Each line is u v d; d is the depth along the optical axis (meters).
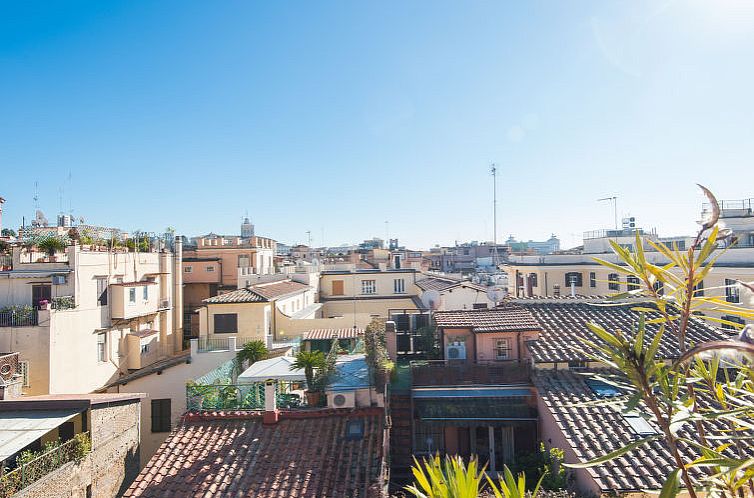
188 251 47.97
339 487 10.62
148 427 20.88
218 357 21.86
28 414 13.38
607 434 11.38
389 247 93.94
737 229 30.11
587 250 43.16
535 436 13.83
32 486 11.45
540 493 9.47
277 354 22.25
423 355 18.28
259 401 14.31
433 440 14.34
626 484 9.59
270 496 10.52
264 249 50.84
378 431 12.27
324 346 23.44
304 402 15.07
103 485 14.10
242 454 11.95
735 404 4.40
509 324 15.73
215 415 13.30
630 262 4.00
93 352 24.94
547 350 14.77
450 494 3.87
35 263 23.69
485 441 14.38
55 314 22.00
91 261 25.22
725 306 4.18
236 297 27.75
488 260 85.06
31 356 21.34
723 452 10.03
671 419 3.24
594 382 13.74
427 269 68.00
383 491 9.44
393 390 14.52
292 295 32.91
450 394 14.21
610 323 16.28
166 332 33.19
